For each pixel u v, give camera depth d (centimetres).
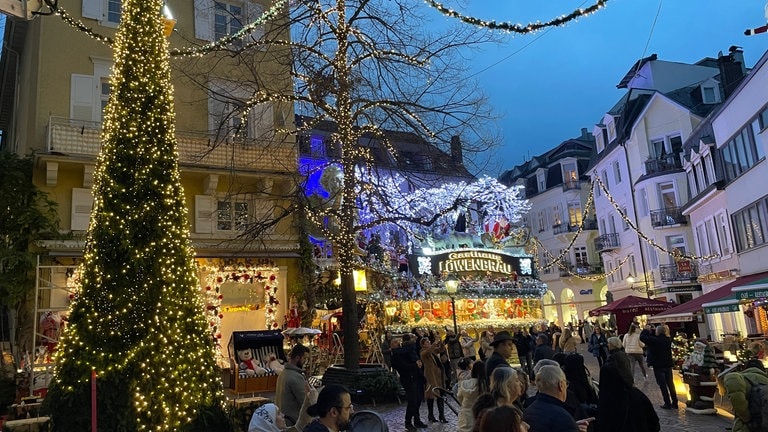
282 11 1498
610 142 4316
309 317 1928
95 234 825
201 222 1841
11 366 1453
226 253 1839
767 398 544
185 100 1905
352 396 1380
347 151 1475
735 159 2316
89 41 1834
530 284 2881
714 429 950
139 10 922
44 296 1606
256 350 1528
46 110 1738
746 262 2277
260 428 532
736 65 3084
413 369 1091
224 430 826
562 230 5059
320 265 2053
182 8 1984
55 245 1612
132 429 748
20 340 1557
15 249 1558
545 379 454
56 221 1634
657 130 3731
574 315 4991
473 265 2809
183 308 838
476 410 484
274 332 1544
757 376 571
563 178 5212
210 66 1836
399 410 1304
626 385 540
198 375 824
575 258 4991
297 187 1528
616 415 533
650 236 3656
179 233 867
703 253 2991
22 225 1583
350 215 1485
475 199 1633
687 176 3189
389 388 1404
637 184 3775
